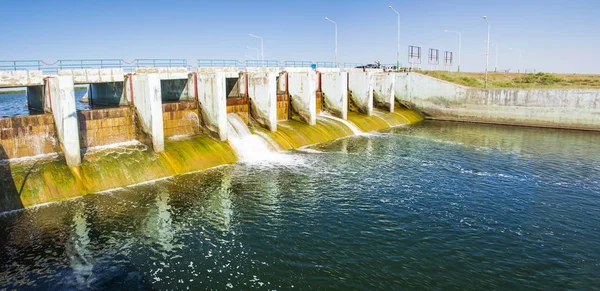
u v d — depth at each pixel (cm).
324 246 2006
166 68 3875
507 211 2489
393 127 6016
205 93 3712
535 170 3434
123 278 1719
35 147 2795
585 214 2458
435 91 6850
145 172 2948
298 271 1783
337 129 5050
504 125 6262
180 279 1717
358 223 2275
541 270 1825
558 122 5872
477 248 2012
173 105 3638
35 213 2309
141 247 1970
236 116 4175
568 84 7844
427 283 1709
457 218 2367
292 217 2342
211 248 1973
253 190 2781
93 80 3259
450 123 6525
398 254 1941
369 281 1717
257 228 2192
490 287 1689
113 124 3225
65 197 2522
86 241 2017
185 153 3288
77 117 2952
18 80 2778
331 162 3594
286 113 5028
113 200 2534
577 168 3512
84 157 2892
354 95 6169
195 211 2403
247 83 4384
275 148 4012
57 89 2638
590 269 1841
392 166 3491
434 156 3925
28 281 1689
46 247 1956
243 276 1742
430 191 2831
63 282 1684
